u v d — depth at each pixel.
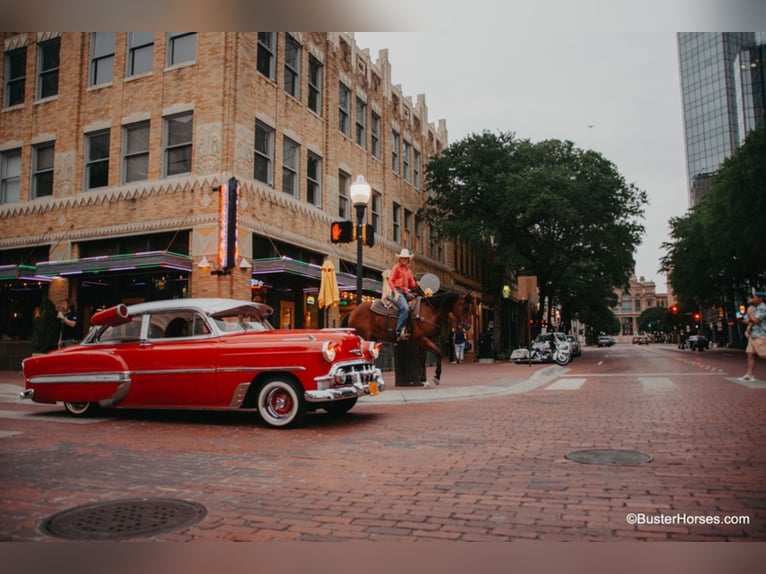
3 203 20.44
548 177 29.41
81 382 8.99
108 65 19.11
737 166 29.50
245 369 8.20
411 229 31.31
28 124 20.12
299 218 20.20
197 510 4.32
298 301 20.53
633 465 5.54
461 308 12.15
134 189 17.91
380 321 11.94
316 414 9.46
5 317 20.17
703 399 10.33
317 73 22.53
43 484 5.09
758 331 13.45
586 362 29.11
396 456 6.12
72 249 18.73
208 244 16.66
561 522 3.99
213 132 17.09
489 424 8.12
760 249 31.44
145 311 9.09
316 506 4.41
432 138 35.59
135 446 6.84
